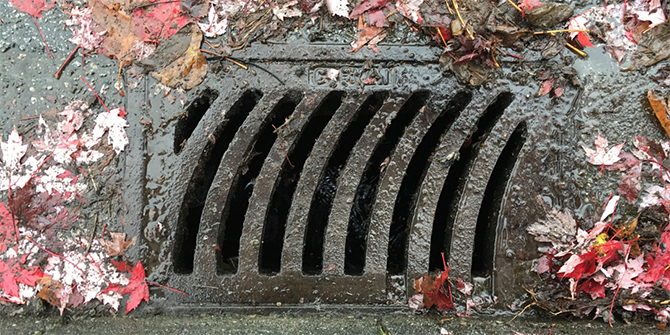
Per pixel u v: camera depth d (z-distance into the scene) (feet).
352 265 6.00
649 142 5.75
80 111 5.76
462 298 5.69
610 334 5.56
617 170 5.75
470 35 5.74
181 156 5.75
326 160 5.75
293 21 5.82
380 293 5.68
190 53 5.79
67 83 5.77
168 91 5.79
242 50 5.81
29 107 5.76
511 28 5.76
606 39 5.81
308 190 5.74
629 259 5.67
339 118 5.78
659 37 5.79
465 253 5.71
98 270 5.68
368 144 5.77
